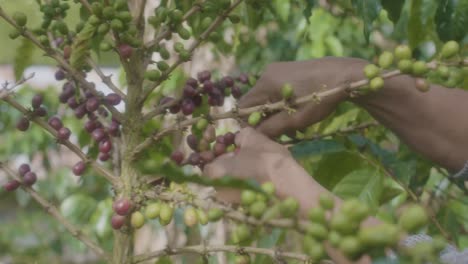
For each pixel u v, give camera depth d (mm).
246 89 1393
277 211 1006
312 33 2469
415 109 1247
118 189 1184
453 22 1406
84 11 1338
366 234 926
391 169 1374
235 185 1032
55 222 3225
